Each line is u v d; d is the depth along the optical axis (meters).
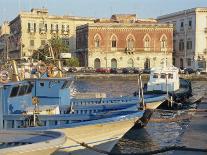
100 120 16.61
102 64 90.69
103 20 96.38
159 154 19.59
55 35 98.69
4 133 12.69
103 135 17.06
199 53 95.62
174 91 39.16
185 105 37.81
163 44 92.81
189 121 27.88
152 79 41.41
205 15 95.81
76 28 99.50
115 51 91.00
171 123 27.70
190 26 98.12
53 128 15.95
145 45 92.06
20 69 22.11
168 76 40.97
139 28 91.69
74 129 16.11
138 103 22.91
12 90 17.97
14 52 45.03
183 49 100.81
